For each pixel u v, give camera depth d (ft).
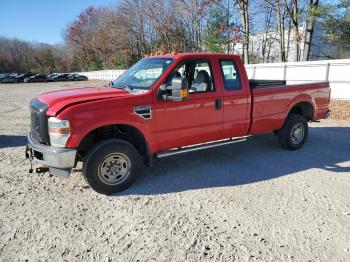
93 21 246.06
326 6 67.15
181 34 145.69
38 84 149.38
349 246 10.76
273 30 113.29
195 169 18.28
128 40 191.01
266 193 14.92
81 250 10.61
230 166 18.76
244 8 82.17
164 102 15.61
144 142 15.71
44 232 11.69
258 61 115.03
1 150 22.77
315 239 11.16
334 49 90.12
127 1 184.24
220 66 17.62
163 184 16.14
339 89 44.11
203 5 103.30
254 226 11.99
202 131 17.19
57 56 301.84
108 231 11.74
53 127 13.66
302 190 15.25
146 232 11.65
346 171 17.89
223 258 10.13
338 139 25.20
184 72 16.88
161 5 152.46
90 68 250.16
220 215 12.85
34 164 19.25
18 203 14.06
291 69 49.93
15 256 10.31
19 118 38.73
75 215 12.96
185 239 11.18
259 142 24.09
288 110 20.93
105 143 14.51
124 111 14.58
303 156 20.72
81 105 13.76
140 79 16.93
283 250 10.54
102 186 14.65
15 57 304.09
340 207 13.50
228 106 17.83
